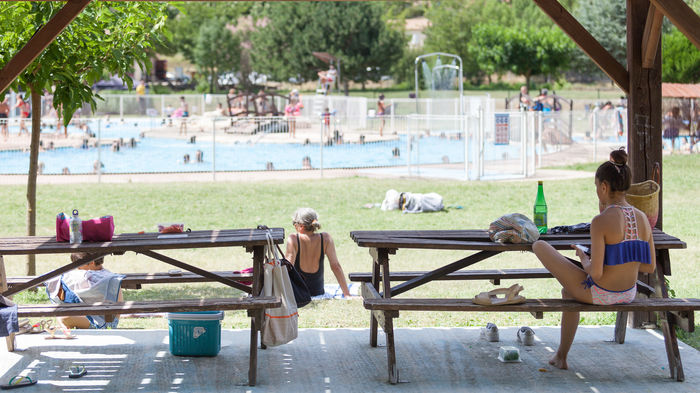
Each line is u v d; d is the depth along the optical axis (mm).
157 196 16250
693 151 24375
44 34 5633
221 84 59938
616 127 26875
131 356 6168
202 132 29734
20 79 8102
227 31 59875
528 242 5676
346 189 17375
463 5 64250
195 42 62438
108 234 5805
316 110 35219
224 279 6301
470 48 53844
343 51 58406
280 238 5785
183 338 6129
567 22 6703
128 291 8703
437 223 13477
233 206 15266
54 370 5809
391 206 14945
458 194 16656
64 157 23516
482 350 6355
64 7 5637
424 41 66625
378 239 5777
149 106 36531
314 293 7035
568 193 16594
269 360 6090
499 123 21828
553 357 5953
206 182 18641
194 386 5461
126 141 26750
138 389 5391
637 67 6750
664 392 5355
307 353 6285
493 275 6691
